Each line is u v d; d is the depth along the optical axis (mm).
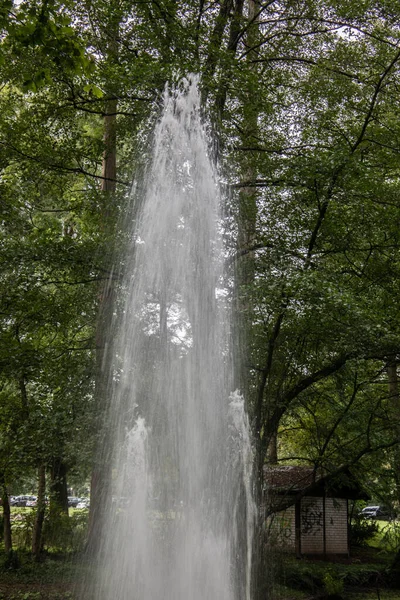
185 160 12953
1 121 14070
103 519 11727
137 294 12617
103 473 12250
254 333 12391
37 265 12781
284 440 20656
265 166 13836
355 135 14172
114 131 15758
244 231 13477
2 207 13469
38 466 12617
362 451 14047
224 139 14000
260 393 12703
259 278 12062
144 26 13516
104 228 13797
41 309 12883
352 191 12430
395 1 14203
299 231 13234
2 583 13172
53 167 14523
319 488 19656
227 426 11773
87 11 14258
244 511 11297
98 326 13695
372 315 11180
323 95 14742
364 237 13141
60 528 16172
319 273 11648
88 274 13125
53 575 13664
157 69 12445
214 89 13242
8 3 8016
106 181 18641
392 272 13562
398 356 12828
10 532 16375
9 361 11688
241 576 10797
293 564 16562
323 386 14859
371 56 15227
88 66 8680
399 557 17812
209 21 14945
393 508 16750
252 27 15953
